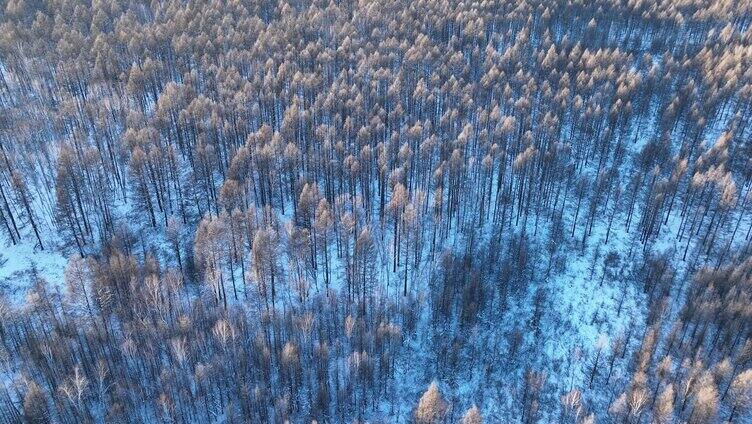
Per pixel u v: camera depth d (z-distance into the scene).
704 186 83.44
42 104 105.56
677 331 68.56
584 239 85.19
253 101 100.88
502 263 79.81
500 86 110.00
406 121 102.31
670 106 99.75
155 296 65.06
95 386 61.19
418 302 74.44
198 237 67.94
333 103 98.88
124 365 63.75
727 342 67.19
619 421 63.03
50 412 57.88
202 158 81.81
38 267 76.38
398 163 91.38
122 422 57.19
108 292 66.12
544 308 76.12
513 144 97.12
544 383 68.50
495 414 65.94
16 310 66.62
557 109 102.88
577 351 71.25
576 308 76.38
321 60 115.12
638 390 60.62
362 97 100.44
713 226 86.44
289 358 60.62
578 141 100.12
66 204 73.19
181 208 82.38
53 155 92.69
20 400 57.94
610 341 72.31
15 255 77.44
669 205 87.94
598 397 67.12
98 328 64.56
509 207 90.31
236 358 64.06
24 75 112.12
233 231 71.75
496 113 98.00
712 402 55.50
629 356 70.56
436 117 105.69
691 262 82.50
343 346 69.06
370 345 67.06
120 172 92.00
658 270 78.00
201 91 108.69
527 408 65.25
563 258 82.75
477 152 98.19
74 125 96.25
